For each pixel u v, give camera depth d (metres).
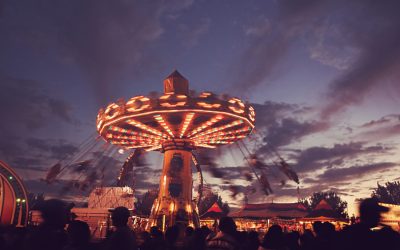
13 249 5.14
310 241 6.09
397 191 57.50
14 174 19.27
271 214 26.22
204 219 25.67
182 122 23.62
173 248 6.88
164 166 25.86
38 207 4.33
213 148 29.42
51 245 4.09
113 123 23.31
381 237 4.43
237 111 22.66
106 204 26.30
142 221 27.50
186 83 25.17
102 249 4.83
